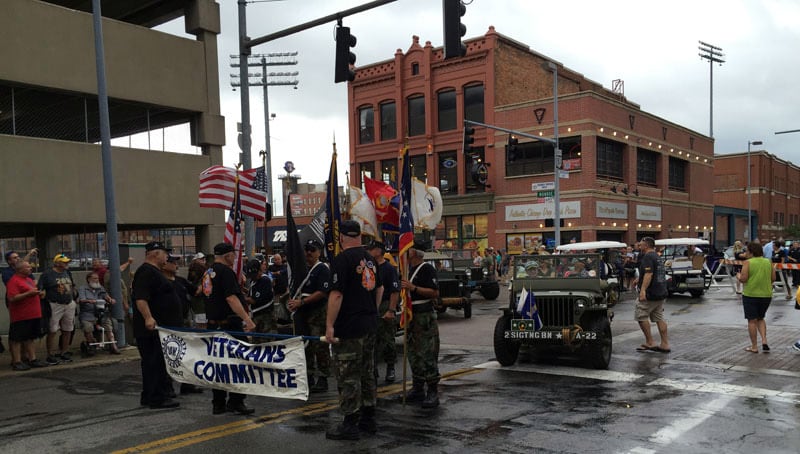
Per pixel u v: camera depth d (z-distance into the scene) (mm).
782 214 68438
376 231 10477
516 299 10312
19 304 9781
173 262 8484
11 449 5668
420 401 7426
